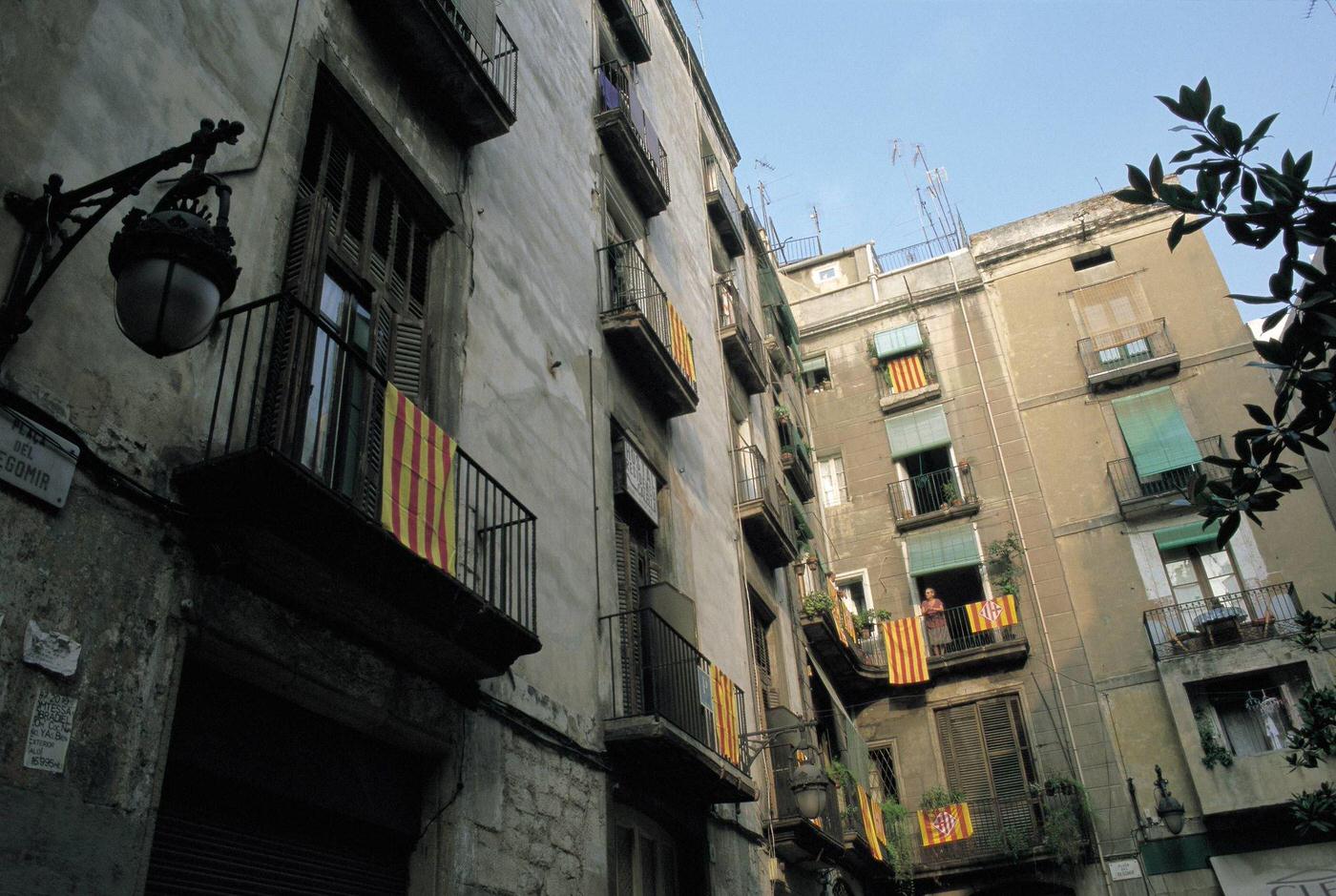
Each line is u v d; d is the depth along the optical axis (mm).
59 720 4438
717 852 11367
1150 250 26828
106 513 4902
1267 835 20062
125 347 5254
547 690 8625
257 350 6145
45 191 4801
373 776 6652
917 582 26234
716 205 20469
